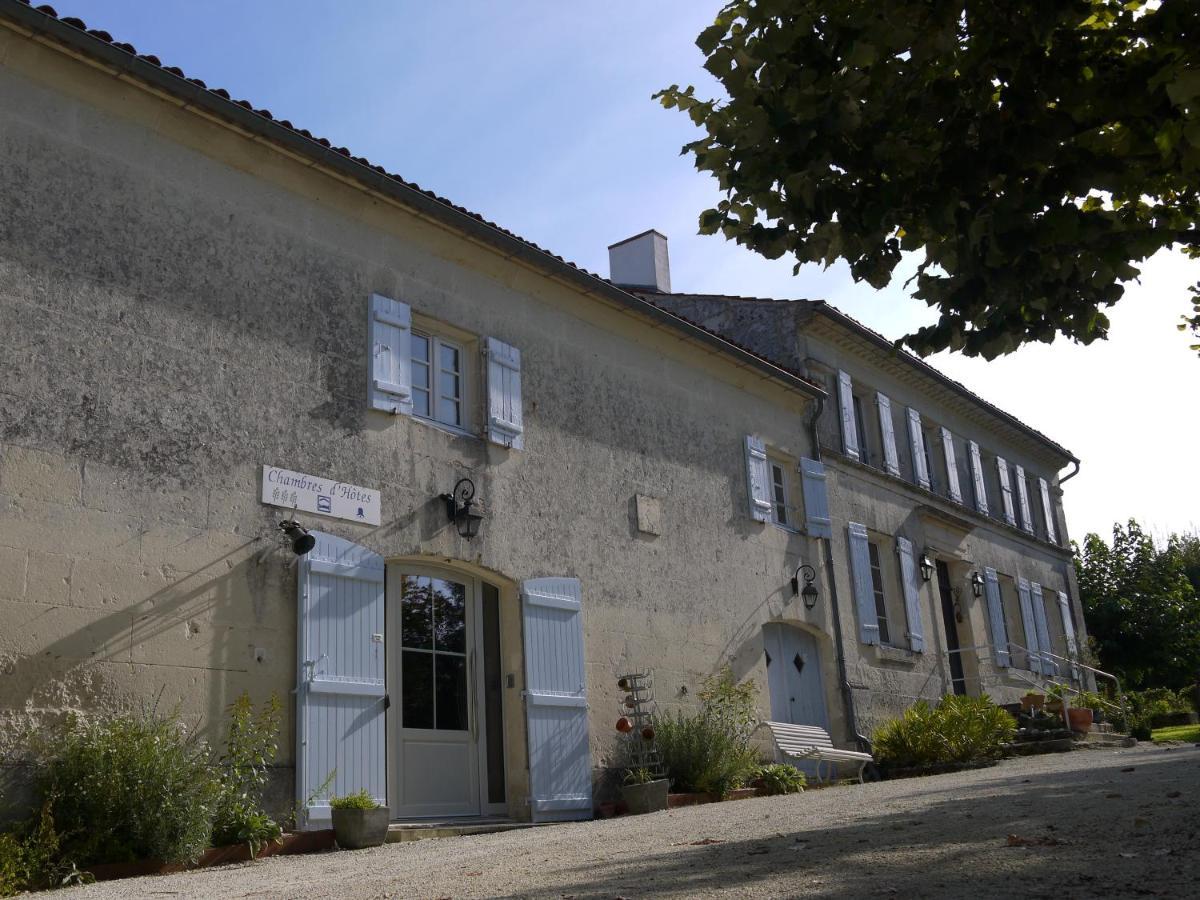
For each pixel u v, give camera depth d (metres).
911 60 3.96
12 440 6.94
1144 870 3.78
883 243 4.28
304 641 8.20
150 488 7.60
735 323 16.25
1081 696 17.44
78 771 6.61
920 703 14.31
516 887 4.45
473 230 10.34
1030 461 22.81
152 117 8.24
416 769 9.15
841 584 14.83
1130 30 3.84
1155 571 28.88
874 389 17.06
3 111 7.38
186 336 8.07
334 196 9.45
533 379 11.00
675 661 11.77
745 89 4.11
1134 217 4.43
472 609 10.05
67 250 7.50
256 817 7.31
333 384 9.02
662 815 9.02
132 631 7.29
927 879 3.88
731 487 13.33
